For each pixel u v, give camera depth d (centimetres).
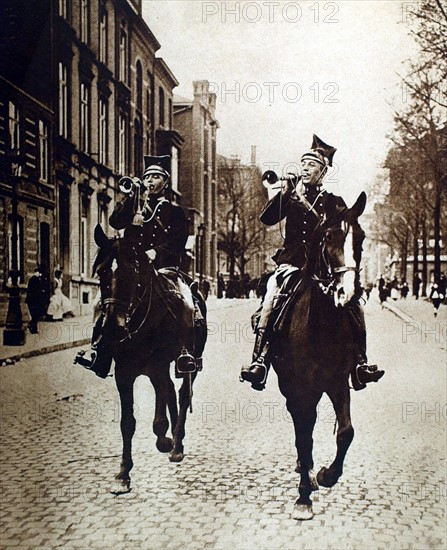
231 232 1084
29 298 1364
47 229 1498
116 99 1562
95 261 665
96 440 782
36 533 575
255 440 795
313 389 605
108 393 966
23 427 810
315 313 604
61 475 671
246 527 586
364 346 633
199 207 1079
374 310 1377
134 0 1494
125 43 1526
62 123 1625
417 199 1262
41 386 988
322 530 582
